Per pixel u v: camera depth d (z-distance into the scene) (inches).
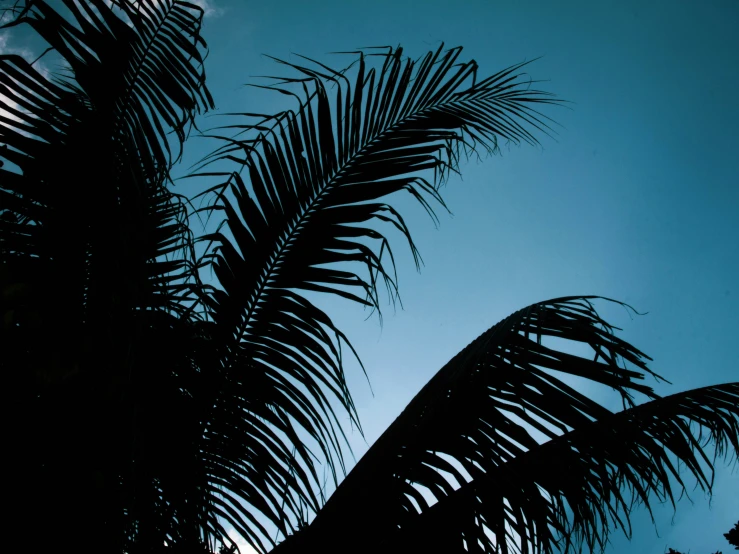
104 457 36.8
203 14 53.4
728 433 55.2
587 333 48.3
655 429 53.9
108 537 37.0
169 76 51.0
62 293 40.1
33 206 43.0
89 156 45.4
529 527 46.6
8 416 31.7
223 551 55.5
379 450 57.9
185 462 53.2
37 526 33.3
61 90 45.2
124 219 42.4
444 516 48.3
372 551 47.9
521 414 49.1
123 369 36.9
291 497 56.4
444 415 52.0
